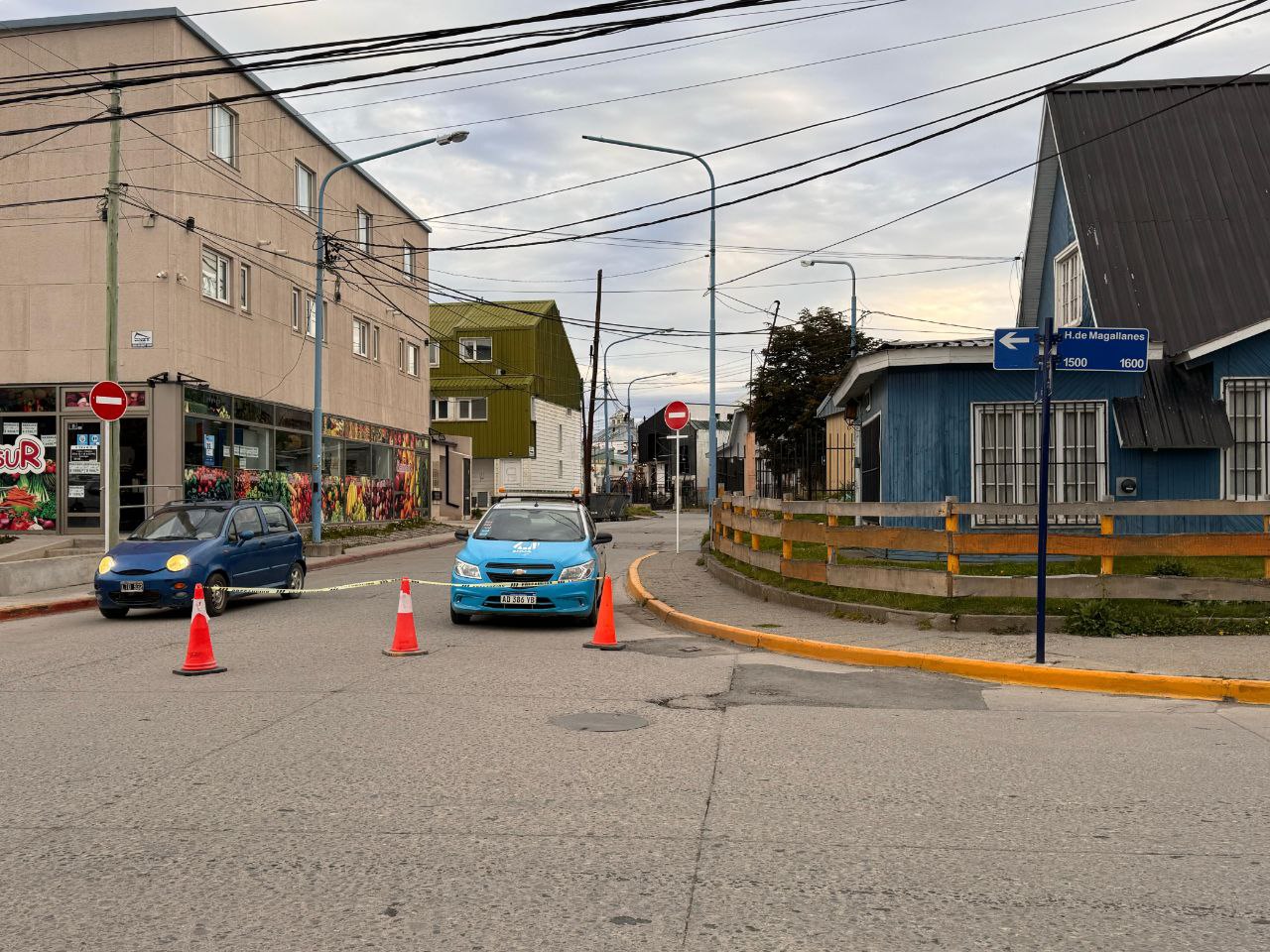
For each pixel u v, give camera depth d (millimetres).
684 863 4809
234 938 3977
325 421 31719
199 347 24172
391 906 4281
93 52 23188
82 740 7164
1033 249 21719
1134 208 18672
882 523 16234
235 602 16453
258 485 27125
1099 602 11594
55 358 23297
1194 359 15773
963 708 8398
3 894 4406
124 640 12430
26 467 23469
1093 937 4031
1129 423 15578
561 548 13398
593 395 50062
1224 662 9609
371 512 35625
